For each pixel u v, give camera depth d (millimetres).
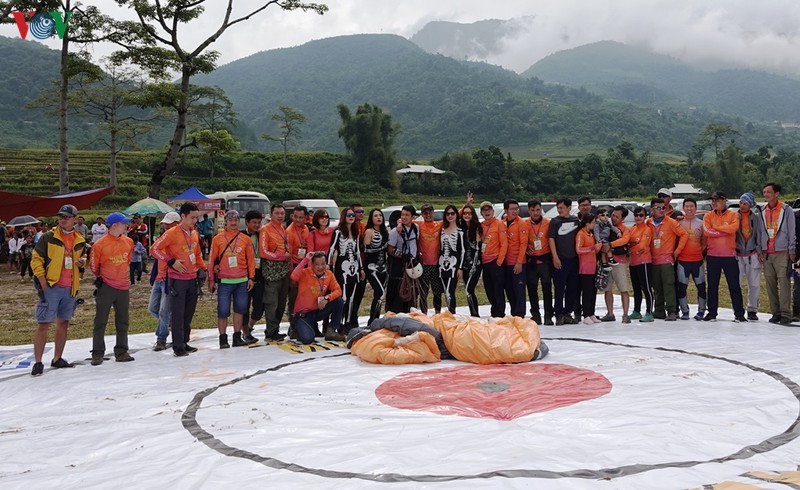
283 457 3895
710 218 9320
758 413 4609
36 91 132375
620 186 73438
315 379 6168
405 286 9008
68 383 6465
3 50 150625
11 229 24234
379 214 8656
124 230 7578
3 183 53312
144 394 5867
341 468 3645
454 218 8945
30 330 10656
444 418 4621
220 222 25109
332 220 25938
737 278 9195
